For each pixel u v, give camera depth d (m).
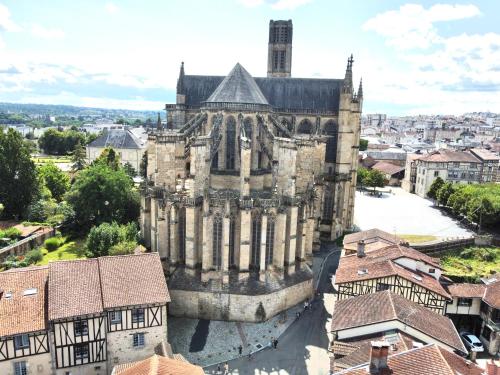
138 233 83.25
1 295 49.38
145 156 159.50
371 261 63.66
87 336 50.06
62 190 123.50
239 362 56.22
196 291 65.50
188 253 66.38
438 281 63.12
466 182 156.12
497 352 59.12
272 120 82.69
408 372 35.28
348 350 45.72
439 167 154.62
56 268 52.69
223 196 64.81
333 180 102.88
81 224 95.31
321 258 92.06
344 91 99.06
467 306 62.84
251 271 68.56
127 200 96.19
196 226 66.44
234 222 67.25
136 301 51.47
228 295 65.12
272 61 128.88
